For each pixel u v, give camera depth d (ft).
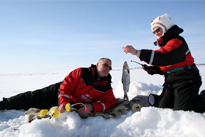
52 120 7.42
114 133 6.81
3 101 11.00
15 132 7.00
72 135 7.00
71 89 8.81
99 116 8.16
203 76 33.65
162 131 6.77
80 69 9.06
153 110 7.47
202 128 6.07
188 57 8.28
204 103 7.83
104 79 9.23
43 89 11.25
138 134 6.76
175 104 8.30
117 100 10.46
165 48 7.54
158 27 8.89
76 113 7.91
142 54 7.11
